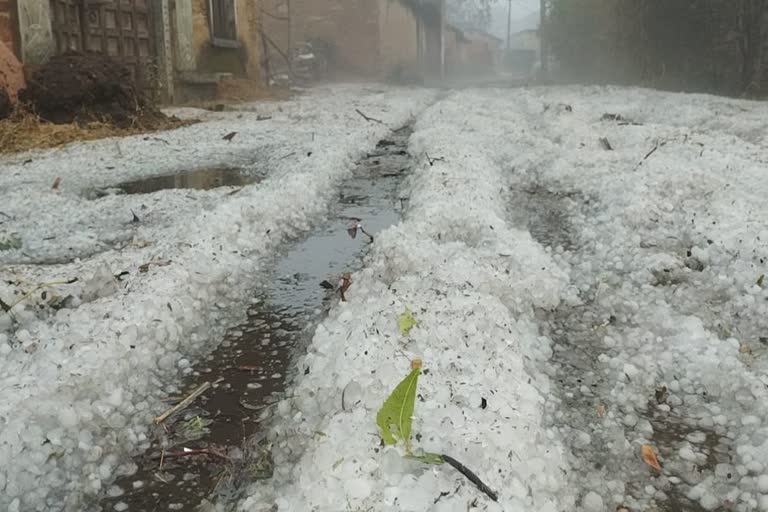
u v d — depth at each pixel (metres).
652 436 1.57
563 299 2.32
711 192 3.19
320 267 2.75
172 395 1.81
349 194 3.99
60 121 6.64
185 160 5.08
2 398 1.52
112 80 6.94
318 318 2.24
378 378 1.51
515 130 5.59
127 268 2.44
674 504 1.34
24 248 2.91
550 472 1.33
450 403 1.43
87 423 1.55
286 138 5.83
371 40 19.72
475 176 3.65
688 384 1.75
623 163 4.04
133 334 1.88
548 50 20.25
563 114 6.54
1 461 1.37
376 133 6.17
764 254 2.38
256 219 3.10
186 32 10.11
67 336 1.84
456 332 1.77
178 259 2.46
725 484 1.39
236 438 1.61
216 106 9.29
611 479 1.42
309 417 1.55
